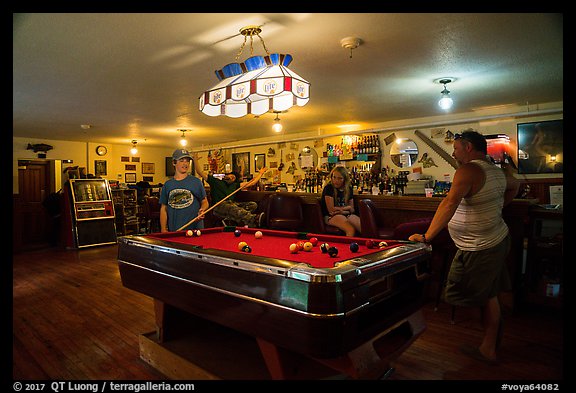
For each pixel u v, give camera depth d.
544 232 3.83
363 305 1.63
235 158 9.88
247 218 5.15
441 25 2.69
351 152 7.25
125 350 2.61
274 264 1.66
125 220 8.54
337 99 5.09
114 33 2.78
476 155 2.37
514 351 2.52
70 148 9.42
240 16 2.51
